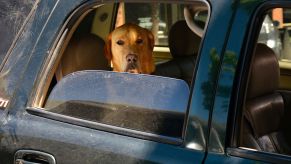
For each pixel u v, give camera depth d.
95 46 2.97
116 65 3.05
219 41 2.08
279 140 2.79
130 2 2.40
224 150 2.02
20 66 2.62
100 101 2.40
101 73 2.46
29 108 2.52
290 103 3.00
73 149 2.32
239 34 2.05
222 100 2.04
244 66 2.04
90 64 2.91
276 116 2.80
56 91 2.54
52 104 2.52
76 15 2.54
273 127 2.79
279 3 2.00
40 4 2.65
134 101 2.31
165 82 2.26
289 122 2.95
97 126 2.34
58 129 2.40
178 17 3.89
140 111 2.28
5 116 2.57
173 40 3.52
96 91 2.44
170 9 3.93
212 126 2.05
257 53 2.57
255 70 2.54
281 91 3.07
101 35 3.51
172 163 2.09
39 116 2.48
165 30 4.03
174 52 3.54
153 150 2.16
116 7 3.63
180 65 3.40
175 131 2.15
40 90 2.54
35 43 2.60
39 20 2.63
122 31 3.01
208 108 2.06
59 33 2.55
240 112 2.05
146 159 2.15
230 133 2.03
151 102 2.27
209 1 2.15
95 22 3.38
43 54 2.56
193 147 2.08
